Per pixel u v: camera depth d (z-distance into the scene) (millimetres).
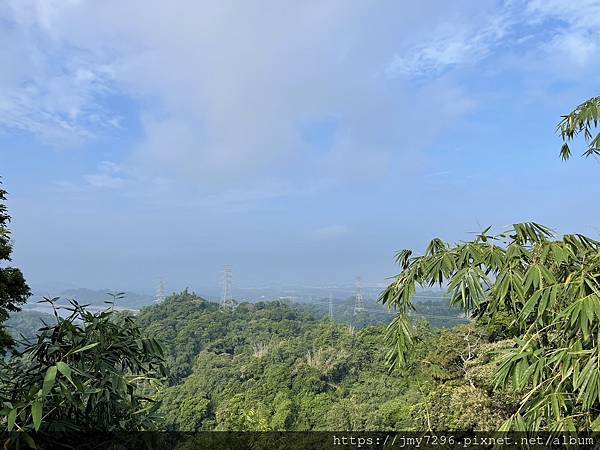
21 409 1804
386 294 2855
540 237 2570
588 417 2354
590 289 2277
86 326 2312
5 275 10828
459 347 8914
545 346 2545
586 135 3410
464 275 2490
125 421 2318
